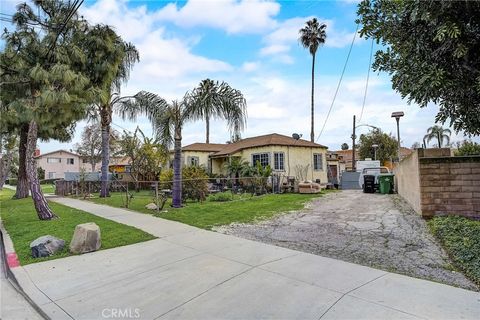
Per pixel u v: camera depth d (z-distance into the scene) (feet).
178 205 35.27
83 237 17.74
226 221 26.58
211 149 89.10
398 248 17.02
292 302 10.64
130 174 71.92
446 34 10.20
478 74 10.86
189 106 33.88
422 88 12.10
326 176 72.79
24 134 56.65
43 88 26.63
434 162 24.70
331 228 22.85
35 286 13.02
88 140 126.82
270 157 63.05
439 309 9.76
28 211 36.47
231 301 10.91
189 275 13.62
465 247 15.60
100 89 32.24
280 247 17.84
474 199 23.47
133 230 23.07
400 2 11.21
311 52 98.53
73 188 61.93
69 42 32.35
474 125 12.74
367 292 11.23
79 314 10.48
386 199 41.47
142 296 11.66
